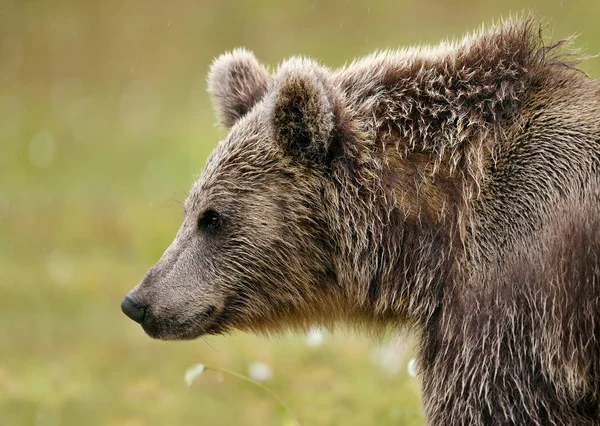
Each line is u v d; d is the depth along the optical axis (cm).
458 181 970
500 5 3253
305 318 1062
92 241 2322
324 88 980
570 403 911
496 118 971
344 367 1584
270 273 1019
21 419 1438
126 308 1040
